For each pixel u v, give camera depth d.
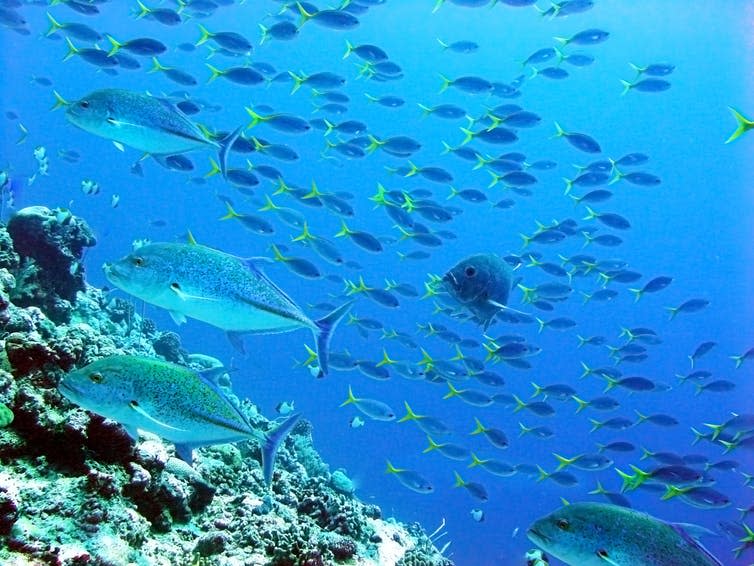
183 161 10.12
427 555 8.11
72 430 4.21
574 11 11.93
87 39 11.38
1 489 3.44
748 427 9.89
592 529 3.28
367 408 9.84
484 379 11.19
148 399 3.46
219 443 3.64
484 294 6.40
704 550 3.09
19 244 7.90
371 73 11.97
